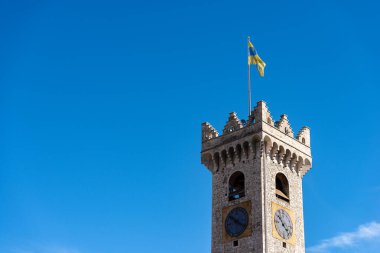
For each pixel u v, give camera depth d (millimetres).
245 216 96938
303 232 101812
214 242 99438
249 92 107938
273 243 94375
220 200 101875
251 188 98188
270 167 99938
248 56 111500
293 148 105062
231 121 105625
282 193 101062
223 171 103688
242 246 95188
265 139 99875
